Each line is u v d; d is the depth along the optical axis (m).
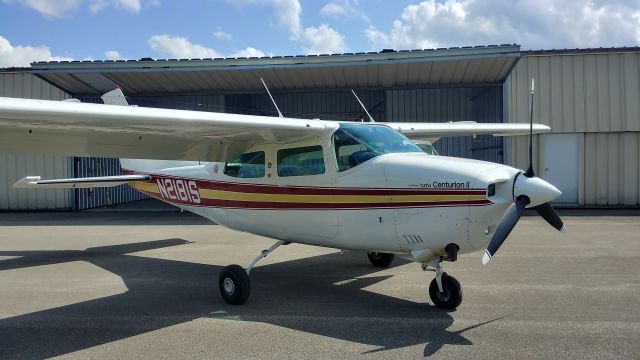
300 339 3.58
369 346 3.42
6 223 11.56
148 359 3.24
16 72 14.86
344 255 6.98
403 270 5.91
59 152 4.95
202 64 12.54
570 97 13.78
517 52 11.53
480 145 16.05
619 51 13.55
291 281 5.44
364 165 4.33
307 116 17.94
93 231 9.98
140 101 15.21
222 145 5.14
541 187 3.61
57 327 3.92
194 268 6.25
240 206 5.45
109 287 5.27
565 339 3.47
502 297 4.60
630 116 13.57
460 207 3.77
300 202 4.79
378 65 12.27
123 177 6.93
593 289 4.85
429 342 3.47
